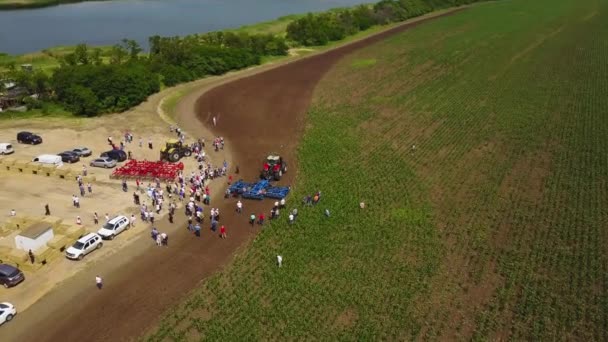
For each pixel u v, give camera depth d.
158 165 81.50
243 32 170.62
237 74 139.50
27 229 59.97
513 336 46.34
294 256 58.59
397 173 79.00
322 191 73.69
